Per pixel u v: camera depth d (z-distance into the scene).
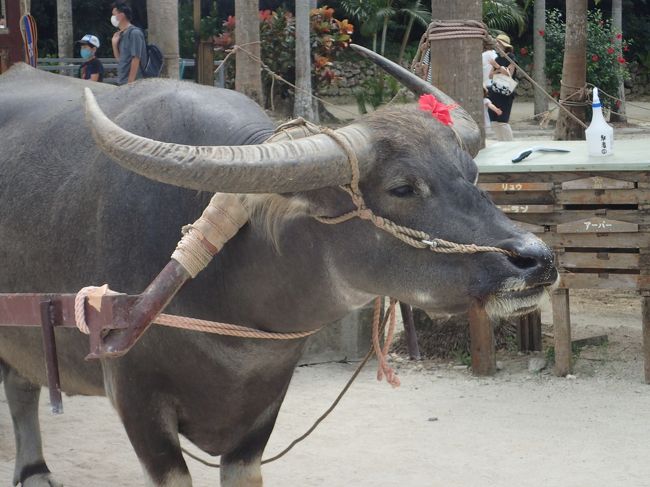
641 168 5.72
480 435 5.31
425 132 2.98
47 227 3.72
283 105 19.38
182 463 3.52
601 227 5.92
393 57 25.55
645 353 6.03
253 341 3.34
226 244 3.26
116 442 5.37
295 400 5.95
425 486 4.66
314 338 6.65
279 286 3.21
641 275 5.90
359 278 3.04
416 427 5.46
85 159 3.74
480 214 2.90
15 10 6.10
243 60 11.48
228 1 23.05
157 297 2.99
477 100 6.58
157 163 2.75
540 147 6.62
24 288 3.87
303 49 16.95
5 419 5.71
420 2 24.00
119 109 3.77
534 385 6.13
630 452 5.02
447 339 6.76
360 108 18.89
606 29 19.67
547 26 21.45
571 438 5.23
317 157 2.84
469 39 6.49
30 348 4.02
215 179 2.77
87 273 3.56
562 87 12.15
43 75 4.69
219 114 3.47
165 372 3.41
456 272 2.88
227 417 3.55
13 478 4.75
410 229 2.91
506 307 2.83
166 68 11.10
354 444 5.23
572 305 8.02
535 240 2.82
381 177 2.92
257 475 3.81
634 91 26.98
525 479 4.71
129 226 3.43
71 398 6.12
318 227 3.05
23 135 4.07
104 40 25.22
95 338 3.01
